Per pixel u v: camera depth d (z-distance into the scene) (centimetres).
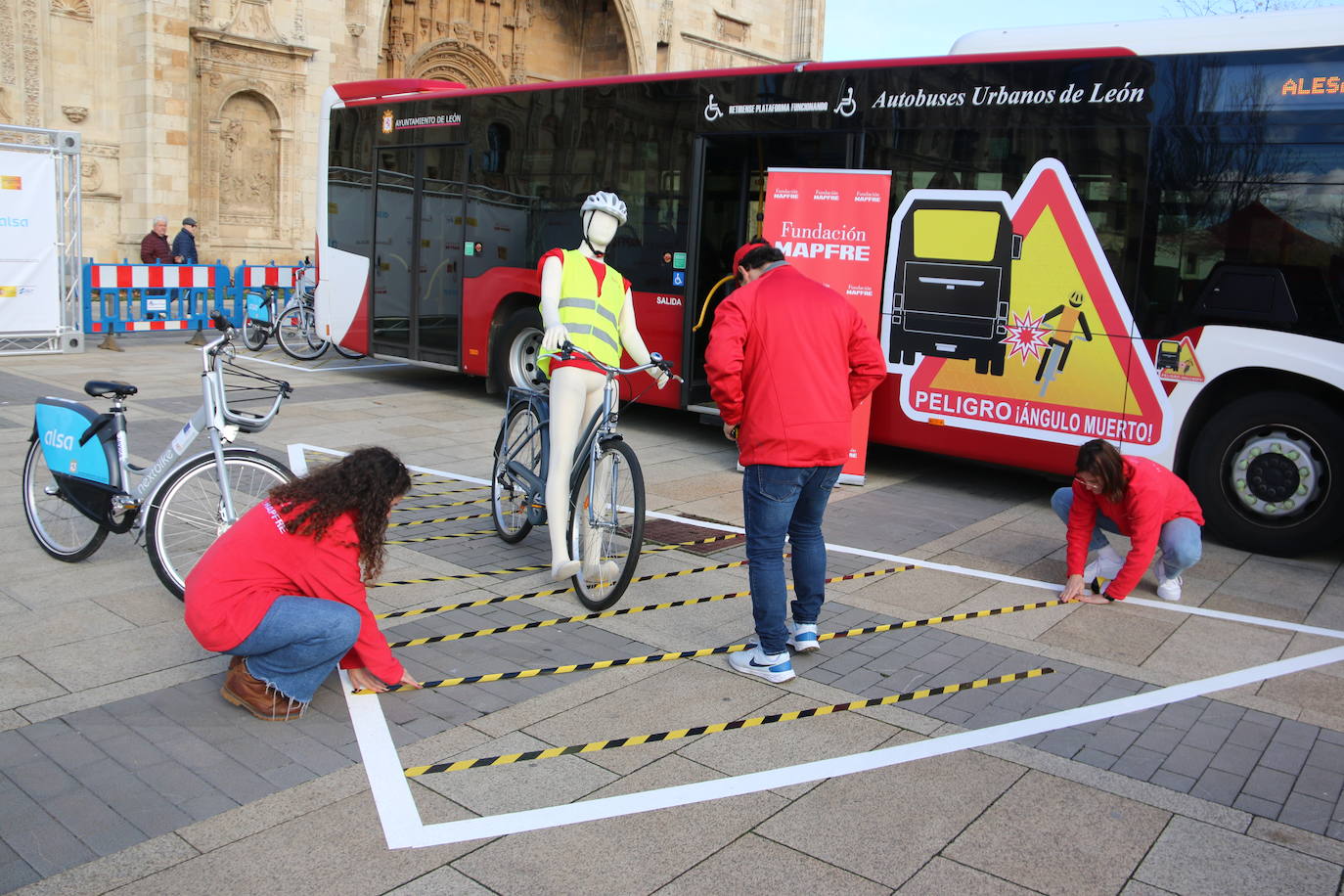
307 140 2464
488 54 3017
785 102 875
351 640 388
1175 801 358
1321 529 662
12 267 1325
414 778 355
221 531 502
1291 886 310
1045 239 751
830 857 315
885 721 412
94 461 526
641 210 988
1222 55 688
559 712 410
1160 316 709
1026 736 404
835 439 435
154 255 1739
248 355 1482
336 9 2492
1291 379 675
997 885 304
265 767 359
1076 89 736
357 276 1303
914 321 809
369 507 387
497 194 1118
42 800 332
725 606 538
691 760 374
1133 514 553
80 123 2214
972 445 792
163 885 291
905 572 612
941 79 793
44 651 446
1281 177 669
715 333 435
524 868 305
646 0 3131
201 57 2262
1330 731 420
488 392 1170
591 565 527
